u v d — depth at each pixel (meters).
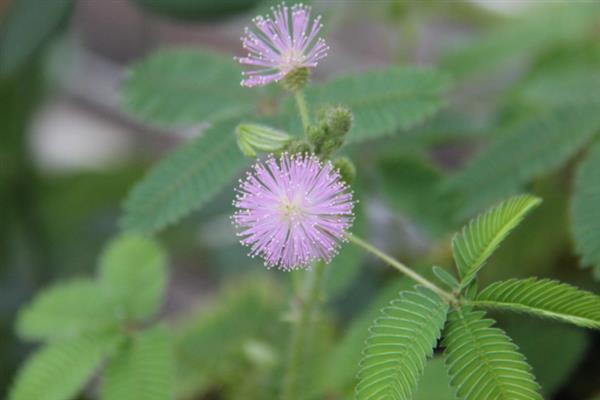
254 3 0.41
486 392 0.29
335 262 0.36
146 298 0.38
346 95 0.36
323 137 0.31
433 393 0.33
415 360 0.29
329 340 0.39
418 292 0.30
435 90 0.35
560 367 0.36
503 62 0.45
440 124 0.39
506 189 0.36
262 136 0.31
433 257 0.42
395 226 0.46
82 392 0.41
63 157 0.67
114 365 0.36
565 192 0.41
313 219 0.30
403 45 0.50
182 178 0.35
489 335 0.29
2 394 0.47
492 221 0.30
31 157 0.57
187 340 0.41
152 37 0.70
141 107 0.37
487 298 0.29
